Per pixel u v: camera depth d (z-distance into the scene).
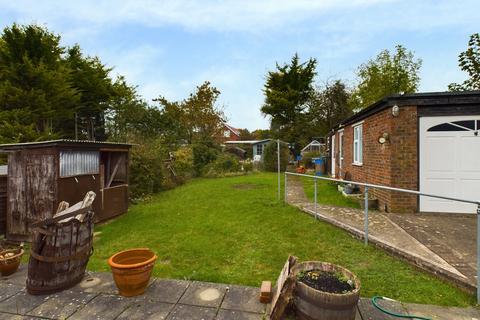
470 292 3.16
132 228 6.11
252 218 6.56
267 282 3.16
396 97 6.47
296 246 4.73
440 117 6.50
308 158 20.92
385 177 7.00
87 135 18.34
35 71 12.75
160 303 3.00
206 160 17.62
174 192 11.06
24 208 5.52
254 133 49.16
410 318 2.72
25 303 3.04
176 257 4.38
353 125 10.30
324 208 7.23
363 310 2.84
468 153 6.39
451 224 5.61
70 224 3.32
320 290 2.55
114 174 7.64
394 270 3.80
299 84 25.69
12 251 4.04
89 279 3.57
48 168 5.43
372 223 5.68
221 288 3.32
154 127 18.36
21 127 12.02
